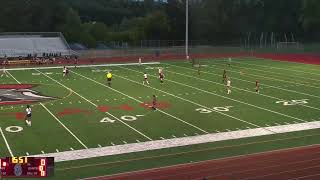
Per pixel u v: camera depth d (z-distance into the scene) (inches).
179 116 1334.9
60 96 1592.0
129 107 1435.8
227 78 1828.2
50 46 3004.4
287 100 1551.4
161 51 3171.8
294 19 4106.8
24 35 3149.6
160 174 905.5
